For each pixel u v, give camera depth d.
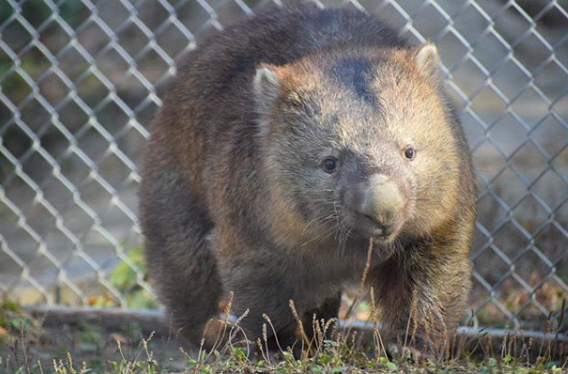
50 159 13.54
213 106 9.77
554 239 12.39
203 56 10.27
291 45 9.64
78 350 11.04
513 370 8.15
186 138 10.12
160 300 10.94
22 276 12.80
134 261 13.38
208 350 10.70
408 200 8.01
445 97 9.00
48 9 18.36
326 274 9.16
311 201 8.41
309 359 8.35
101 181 13.40
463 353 9.80
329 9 10.19
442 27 17.55
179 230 10.45
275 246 8.85
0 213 16.39
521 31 17.44
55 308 12.19
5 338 11.32
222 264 9.34
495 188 13.41
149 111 19.09
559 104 17.47
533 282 11.95
